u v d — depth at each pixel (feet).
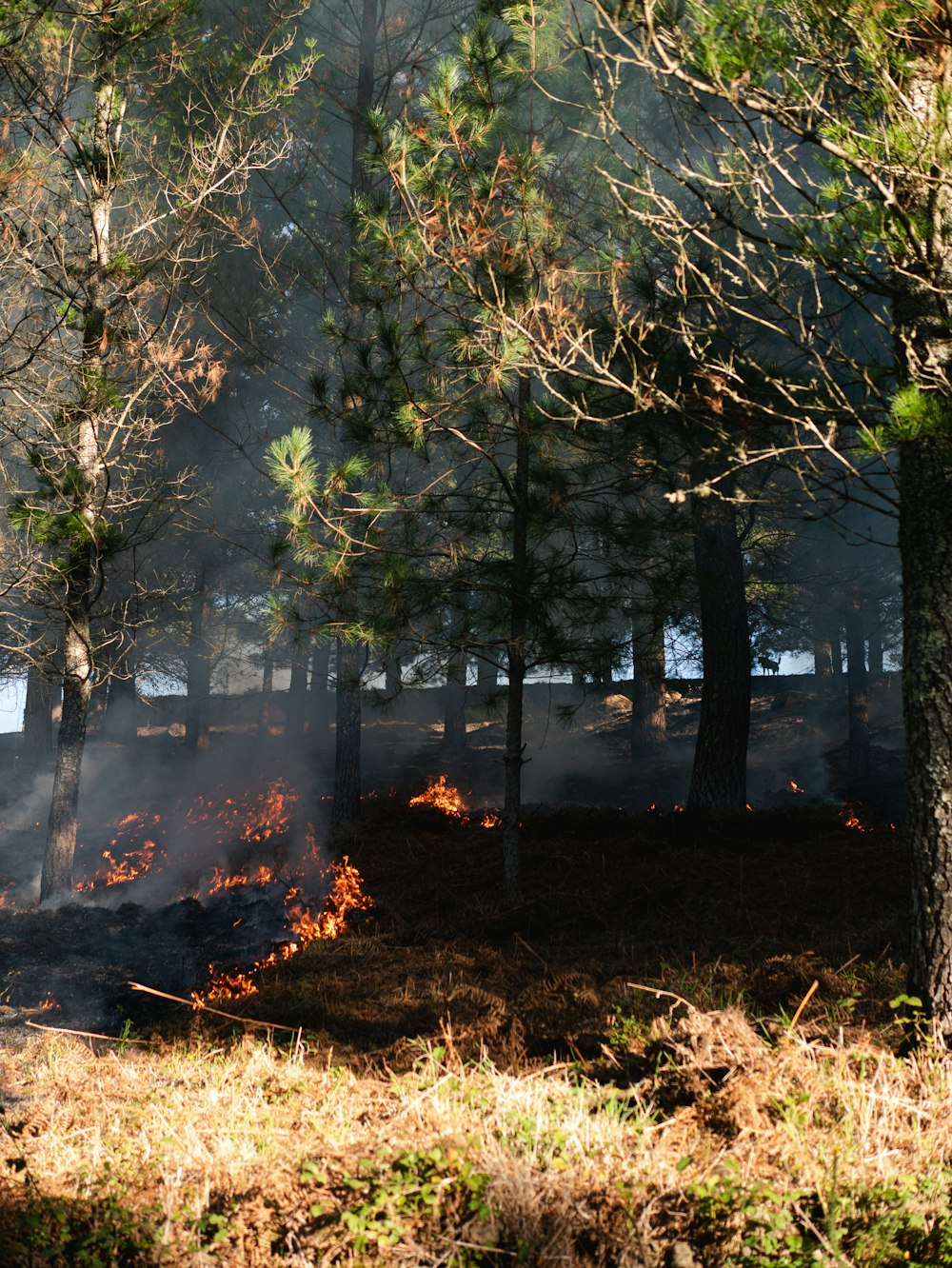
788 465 19.90
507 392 35.60
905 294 19.84
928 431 17.56
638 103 39.04
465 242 29.60
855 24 16.81
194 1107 18.71
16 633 45.93
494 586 35.06
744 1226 12.36
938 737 19.13
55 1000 30.66
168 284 46.01
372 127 31.04
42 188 43.70
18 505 40.65
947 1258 12.03
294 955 33.14
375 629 34.04
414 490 48.93
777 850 40.57
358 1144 15.34
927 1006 18.95
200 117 48.65
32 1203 14.28
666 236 20.49
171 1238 13.25
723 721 49.57
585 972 27.86
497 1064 20.39
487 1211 12.72
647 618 38.32
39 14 39.24
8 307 43.98
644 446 31.45
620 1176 13.65
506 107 32.22
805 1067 16.46
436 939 33.27
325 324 35.14
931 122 17.31
